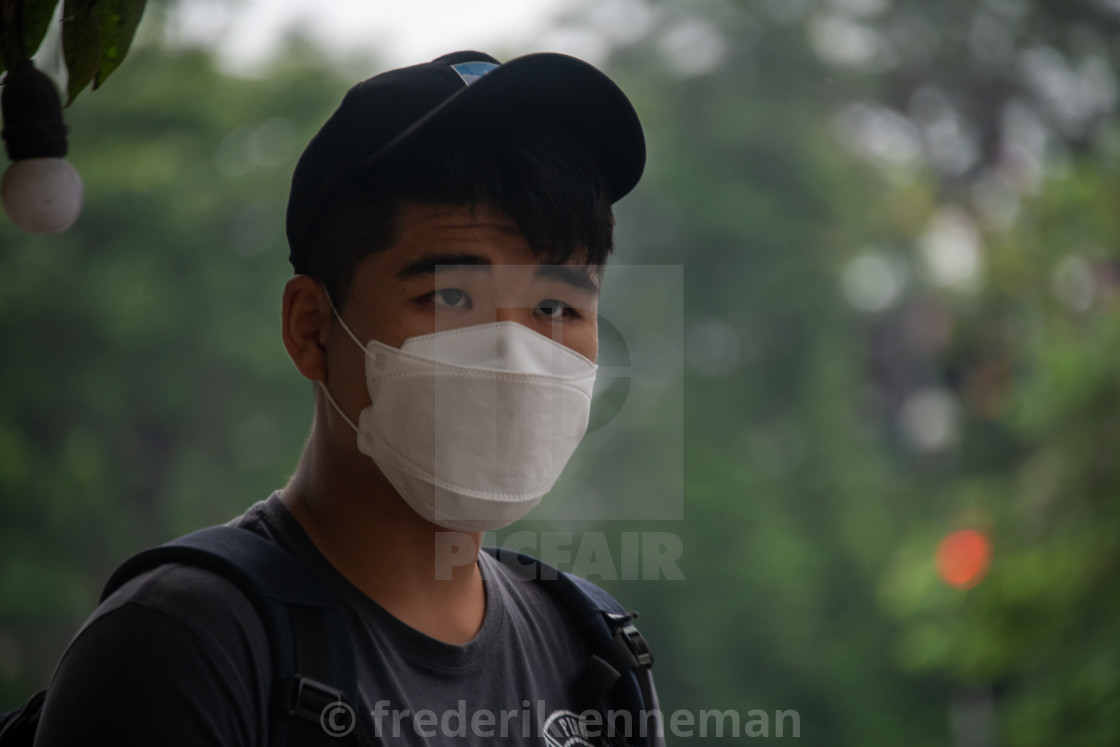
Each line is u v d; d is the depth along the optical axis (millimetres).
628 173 4770
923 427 70438
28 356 51500
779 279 71312
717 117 74875
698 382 70812
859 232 74438
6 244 53719
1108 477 23078
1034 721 22031
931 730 56656
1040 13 80312
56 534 48594
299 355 4668
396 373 4375
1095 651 22031
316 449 4652
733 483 64375
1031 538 23531
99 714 3662
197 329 53812
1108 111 77000
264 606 3924
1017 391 26438
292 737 3807
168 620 3795
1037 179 32000
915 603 25906
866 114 86500
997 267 30688
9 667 46000
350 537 4488
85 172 55031
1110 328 24703
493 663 4543
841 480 69000
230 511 54625
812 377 71188
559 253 4441
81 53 4441
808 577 62844
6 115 4398
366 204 4438
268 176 58250
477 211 4355
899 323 76062
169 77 60625
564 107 4543
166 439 54750
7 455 47344
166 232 54500
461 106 4297
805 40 79125
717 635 59281
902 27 84812
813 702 59438
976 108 84000
